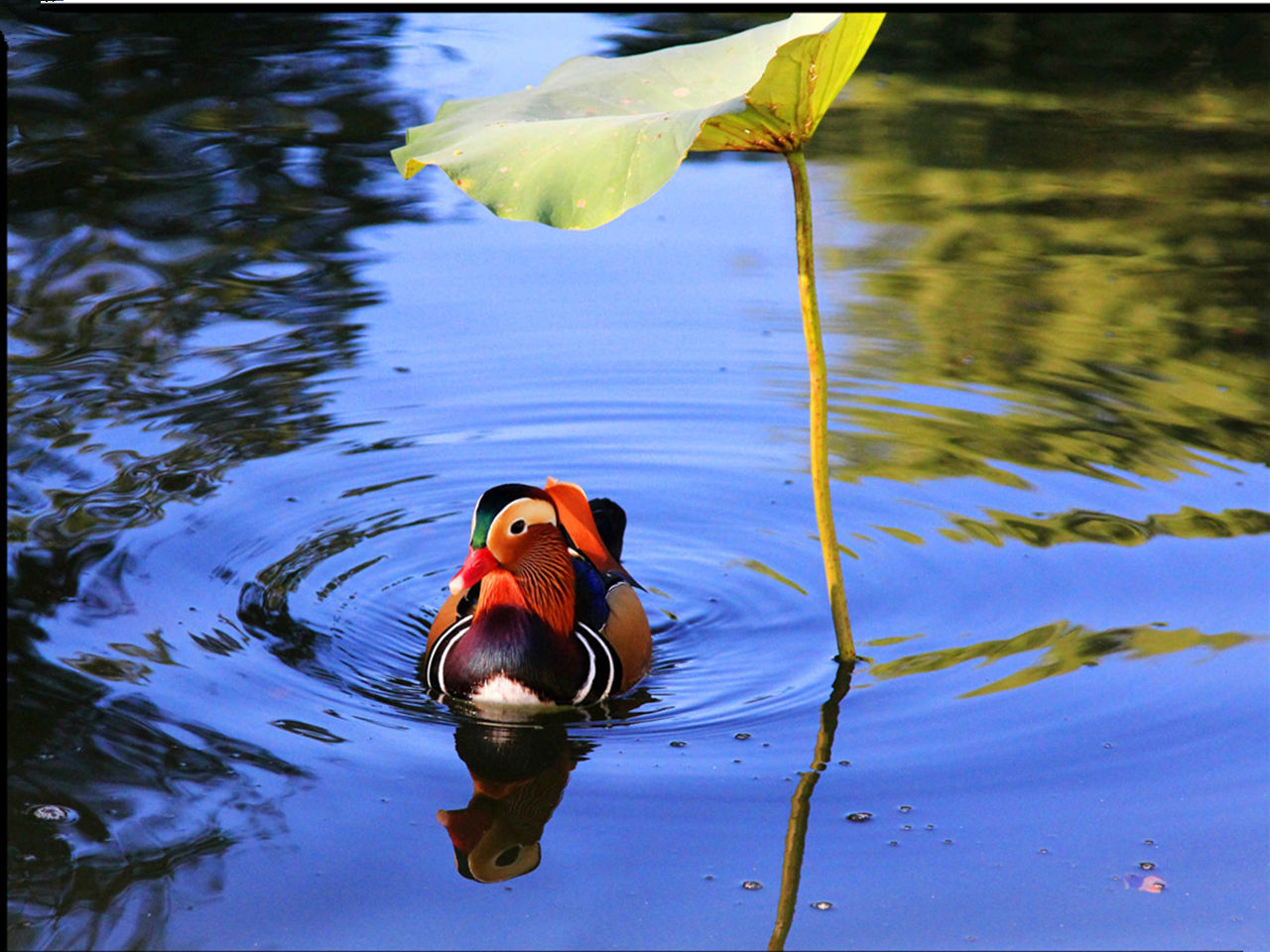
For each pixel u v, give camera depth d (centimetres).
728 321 991
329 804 538
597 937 470
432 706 624
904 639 671
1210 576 704
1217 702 606
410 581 726
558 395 908
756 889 495
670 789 557
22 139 1206
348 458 828
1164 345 950
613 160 548
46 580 684
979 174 1221
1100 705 607
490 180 566
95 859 495
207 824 520
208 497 773
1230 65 1497
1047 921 478
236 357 927
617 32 1477
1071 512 770
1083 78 1464
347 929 469
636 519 791
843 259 1070
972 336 968
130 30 1487
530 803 546
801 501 802
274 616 679
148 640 645
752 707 622
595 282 1046
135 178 1159
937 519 772
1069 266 1062
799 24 655
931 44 1556
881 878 502
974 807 542
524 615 621
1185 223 1129
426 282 1041
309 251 1073
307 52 1445
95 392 870
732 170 1242
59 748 558
